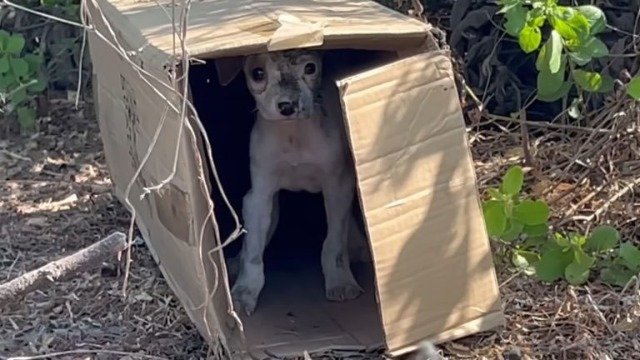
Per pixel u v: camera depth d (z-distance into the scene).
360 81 0.98
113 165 1.38
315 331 1.11
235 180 1.35
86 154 1.67
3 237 1.38
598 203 1.27
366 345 1.07
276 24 1.05
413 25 1.04
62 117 1.79
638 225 1.23
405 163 1.00
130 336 1.12
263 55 1.12
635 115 1.26
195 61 0.98
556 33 1.14
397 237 1.00
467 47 1.54
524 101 1.53
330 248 1.20
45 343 1.11
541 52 1.17
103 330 1.13
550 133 1.39
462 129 1.03
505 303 1.13
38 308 1.18
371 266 1.27
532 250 1.19
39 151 1.69
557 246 1.16
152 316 1.16
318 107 1.17
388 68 1.00
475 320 1.04
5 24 1.81
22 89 1.69
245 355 1.03
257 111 1.19
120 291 1.21
